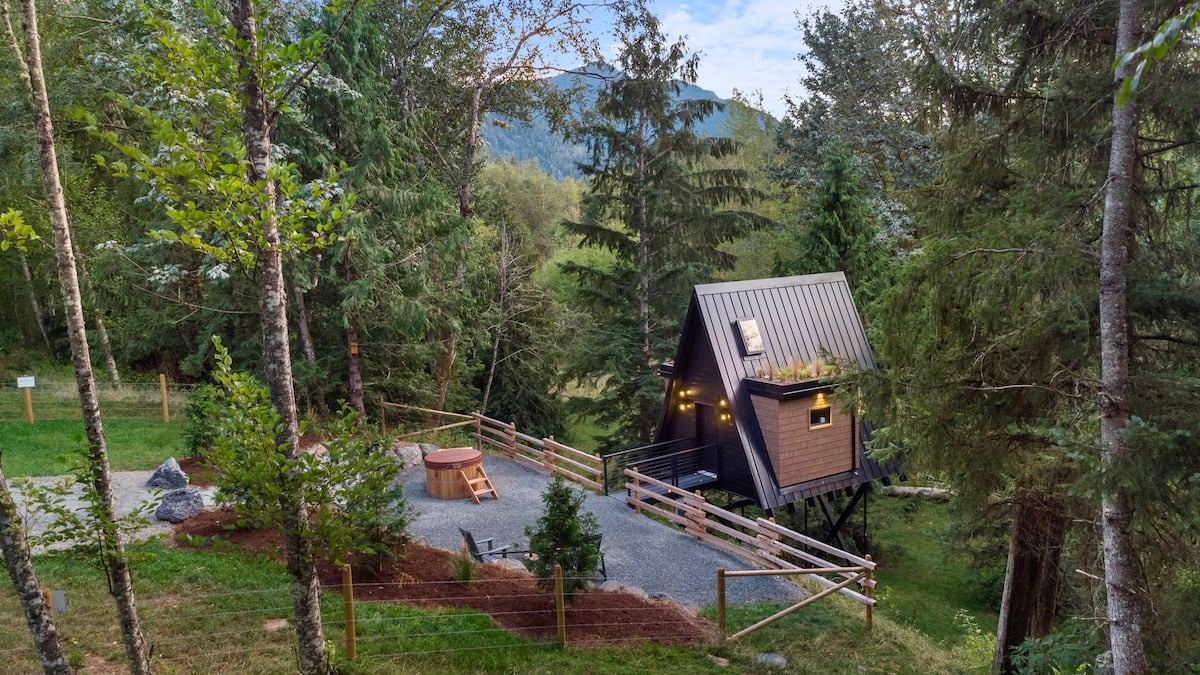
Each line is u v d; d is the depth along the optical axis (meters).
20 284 28.00
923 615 17.50
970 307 10.06
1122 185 8.34
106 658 8.30
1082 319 9.39
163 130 5.28
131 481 15.43
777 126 39.91
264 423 6.23
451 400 26.34
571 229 27.67
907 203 16.64
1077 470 9.24
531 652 9.59
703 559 14.51
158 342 23.86
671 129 26.45
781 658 10.50
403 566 12.16
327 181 6.48
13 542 5.92
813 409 17.59
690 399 19.17
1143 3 8.13
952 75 10.77
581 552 11.24
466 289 22.62
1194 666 10.03
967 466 10.93
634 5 24.70
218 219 5.65
